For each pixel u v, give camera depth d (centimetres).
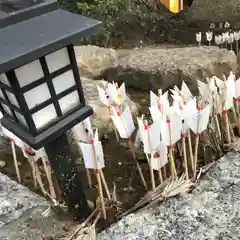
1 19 113
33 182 188
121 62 264
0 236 151
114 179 182
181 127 157
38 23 116
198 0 337
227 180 164
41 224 155
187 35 339
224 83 176
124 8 353
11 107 130
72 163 147
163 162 158
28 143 130
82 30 115
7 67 103
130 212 159
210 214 151
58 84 129
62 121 133
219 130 182
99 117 206
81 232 148
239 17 322
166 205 157
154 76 247
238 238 141
